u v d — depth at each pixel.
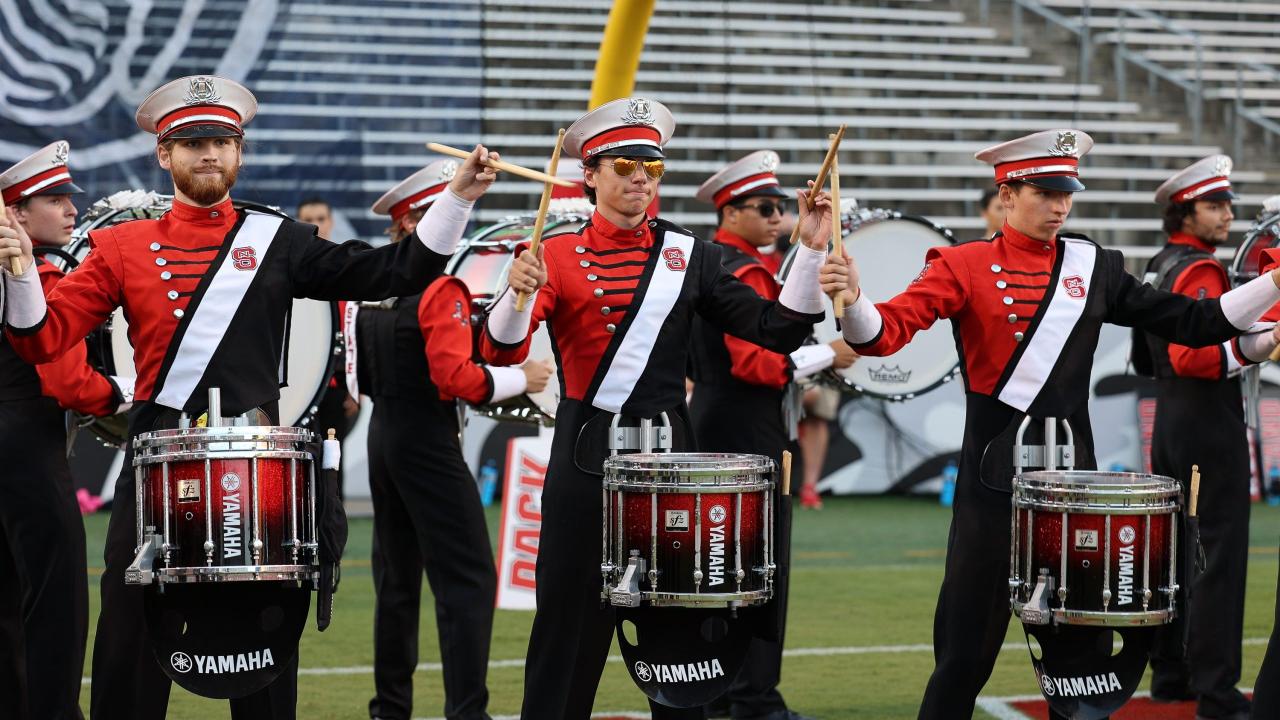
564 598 10.29
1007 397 10.69
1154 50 41.66
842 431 29.30
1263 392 28.62
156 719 10.10
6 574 11.92
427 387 13.02
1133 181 37.84
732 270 13.39
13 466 11.55
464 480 13.12
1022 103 39.34
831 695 14.46
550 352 14.44
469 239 14.31
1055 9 42.03
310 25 32.59
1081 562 9.52
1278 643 10.35
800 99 38.09
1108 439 28.17
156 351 10.05
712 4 39.81
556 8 36.72
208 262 10.13
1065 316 10.76
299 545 9.36
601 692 14.75
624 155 10.44
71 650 11.62
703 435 13.62
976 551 10.55
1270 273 10.53
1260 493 28.62
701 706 10.59
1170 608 9.61
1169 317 10.89
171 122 10.07
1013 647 16.80
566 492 10.31
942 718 10.53
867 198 36.50
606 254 10.55
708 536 9.35
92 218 12.52
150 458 9.23
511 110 35.34
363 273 10.12
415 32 33.72
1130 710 13.97
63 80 28.73
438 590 13.02
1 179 12.18
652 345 10.42
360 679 15.20
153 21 29.72
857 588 20.44
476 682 12.85
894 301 10.64
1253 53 42.28
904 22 41.16
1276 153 39.44
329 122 32.41
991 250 10.89
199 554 9.15
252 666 9.72
